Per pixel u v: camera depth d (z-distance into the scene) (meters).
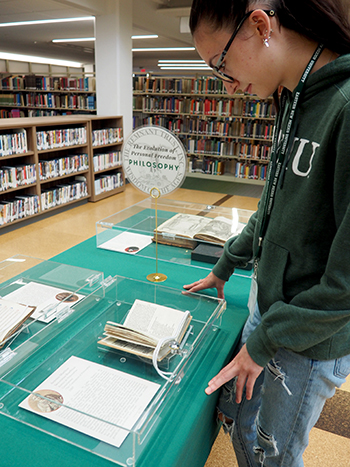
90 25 9.18
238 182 7.37
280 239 0.88
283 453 1.01
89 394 0.93
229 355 1.16
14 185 4.21
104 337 1.16
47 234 4.14
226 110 7.20
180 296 1.37
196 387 1.01
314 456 1.56
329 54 0.76
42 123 4.47
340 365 0.89
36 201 4.53
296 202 0.81
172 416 0.91
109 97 6.16
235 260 1.28
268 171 0.98
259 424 1.04
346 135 0.67
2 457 0.79
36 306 1.30
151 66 19.25
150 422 0.85
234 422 1.21
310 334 0.77
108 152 6.05
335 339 0.84
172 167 1.55
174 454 0.81
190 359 1.08
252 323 1.22
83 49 13.91
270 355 0.86
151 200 2.46
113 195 6.04
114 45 5.89
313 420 0.97
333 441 1.64
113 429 0.83
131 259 1.82
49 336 1.16
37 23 8.71
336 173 0.70
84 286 1.45
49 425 0.86
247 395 0.93
